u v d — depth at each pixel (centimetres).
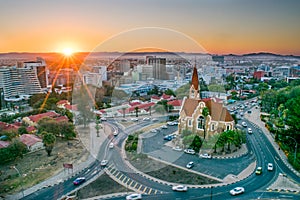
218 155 3484
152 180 2800
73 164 3306
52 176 3033
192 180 2827
